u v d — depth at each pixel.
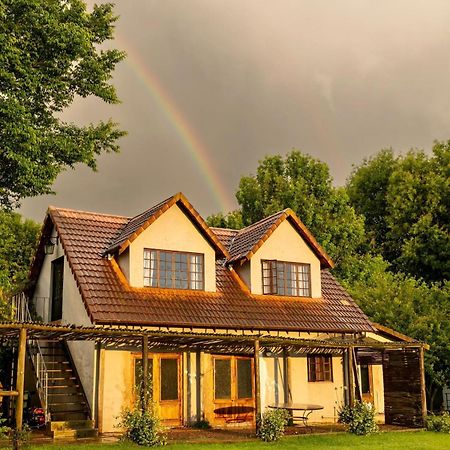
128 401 18.53
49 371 18.50
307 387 22.27
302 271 23.67
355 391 21.34
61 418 18.70
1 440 14.99
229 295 21.61
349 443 16.66
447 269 40.91
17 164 18.56
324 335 22.48
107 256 20.31
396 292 28.44
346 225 44.47
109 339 17.98
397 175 46.12
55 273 22.47
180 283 20.81
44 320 22.30
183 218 21.28
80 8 20.02
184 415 19.66
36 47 18.56
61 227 21.00
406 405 21.09
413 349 21.12
